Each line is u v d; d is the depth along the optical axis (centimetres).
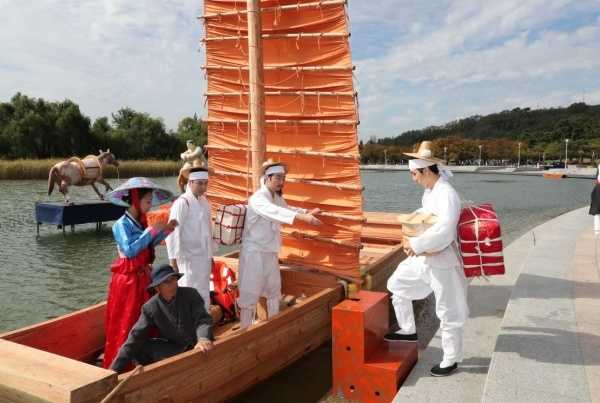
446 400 361
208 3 631
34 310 763
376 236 946
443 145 10788
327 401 417
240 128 622
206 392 369
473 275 395
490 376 368
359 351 407
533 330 468
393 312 694
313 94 561
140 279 414
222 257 651
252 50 560
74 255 1193
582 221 1409
